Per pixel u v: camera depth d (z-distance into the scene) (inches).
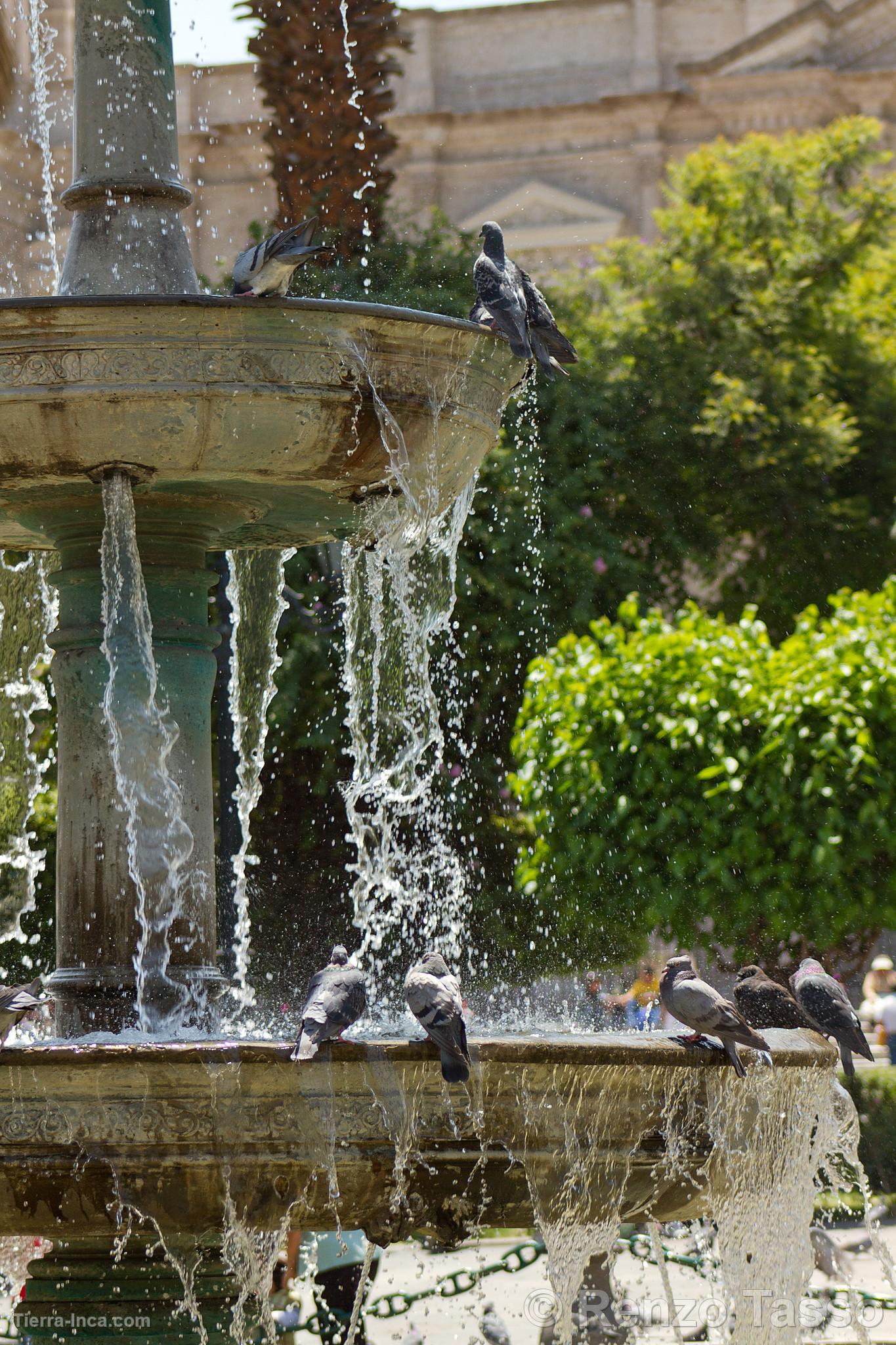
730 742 709.3
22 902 739.4
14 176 1662.2
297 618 965.2
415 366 298.2
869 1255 539.8
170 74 340.2
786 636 1407.5
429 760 1040.2
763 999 337.1
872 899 706.2
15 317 275.7
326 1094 256.5
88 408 281.6
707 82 1932.8
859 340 1485.0
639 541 1339.8
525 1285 507.2
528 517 1154.7
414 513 333.1
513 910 973.8
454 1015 255.6
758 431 1369.3
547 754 747.4
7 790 457.1
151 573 333.1
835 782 700.0
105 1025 316.8
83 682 327.9
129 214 330.3
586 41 2011.6
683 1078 282.4
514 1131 268.2
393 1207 267.6
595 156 1983.3
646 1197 288.4
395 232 1198.9
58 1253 295.6
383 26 1001.5
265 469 298.8
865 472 1466.5
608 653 777.6
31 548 373.4
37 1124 253.4
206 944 328.8
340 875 989.2
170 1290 292.5
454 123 1994.3
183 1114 253.4
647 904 716.0
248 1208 259.8
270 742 993.5
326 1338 376.2
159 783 322.7
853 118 1557.6
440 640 1093.1
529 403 1195.9
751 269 1444.4
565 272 1718.8
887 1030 865.5
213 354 281.4
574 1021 713.0
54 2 1657.2
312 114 987.3
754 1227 306.5
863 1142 709.3
